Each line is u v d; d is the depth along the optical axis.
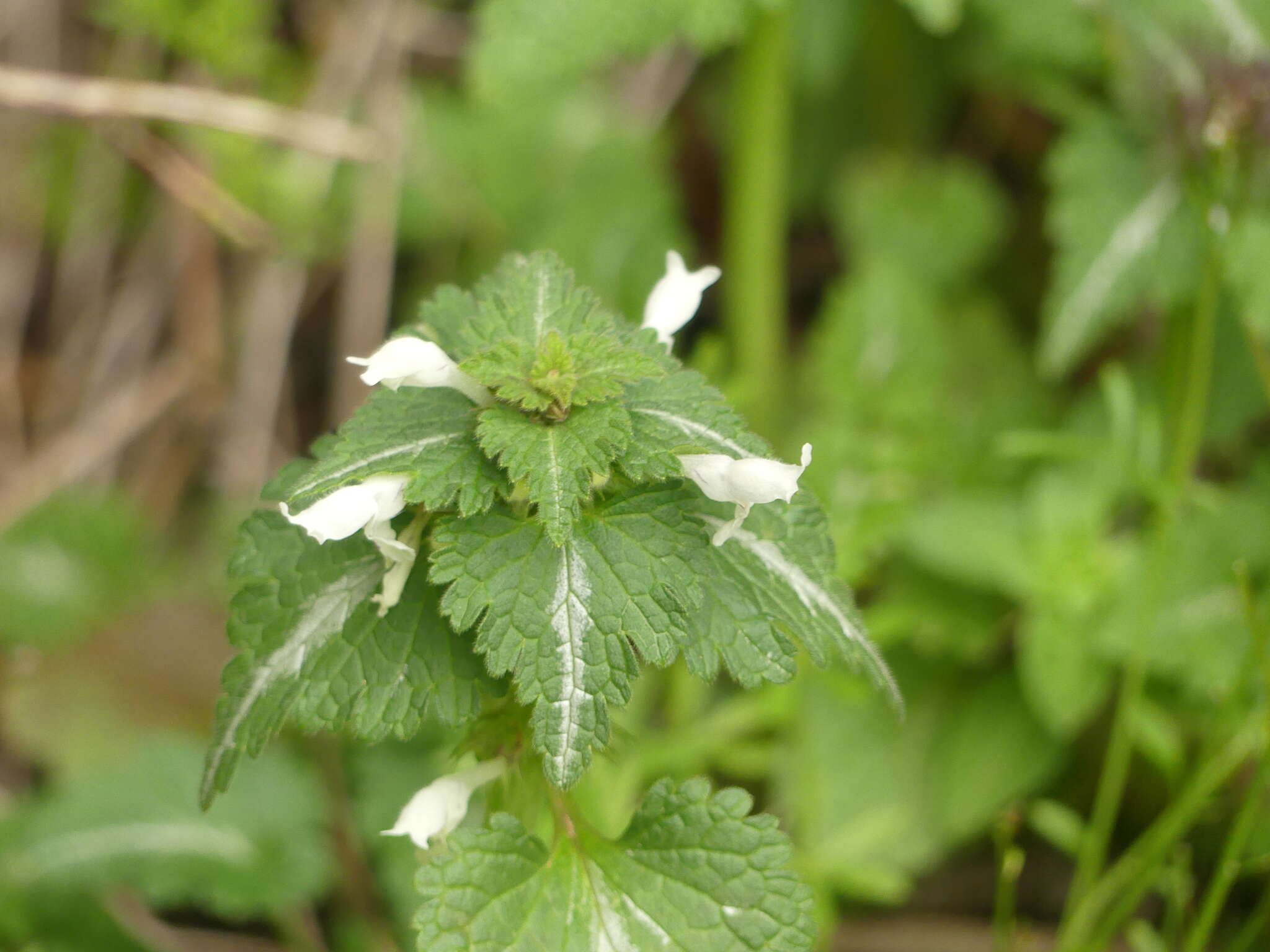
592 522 0.34
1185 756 0.49
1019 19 0.58
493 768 0.35
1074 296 0.52
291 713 0.34
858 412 0.60
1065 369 0.63
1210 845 0.48
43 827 0.46
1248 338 0.49
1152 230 0.52
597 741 0.33
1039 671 0.49
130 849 0.46
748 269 0.58
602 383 0.34
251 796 0.47
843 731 0.53
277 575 0.35
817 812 0.50
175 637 0.56
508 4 0.47
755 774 0.51
